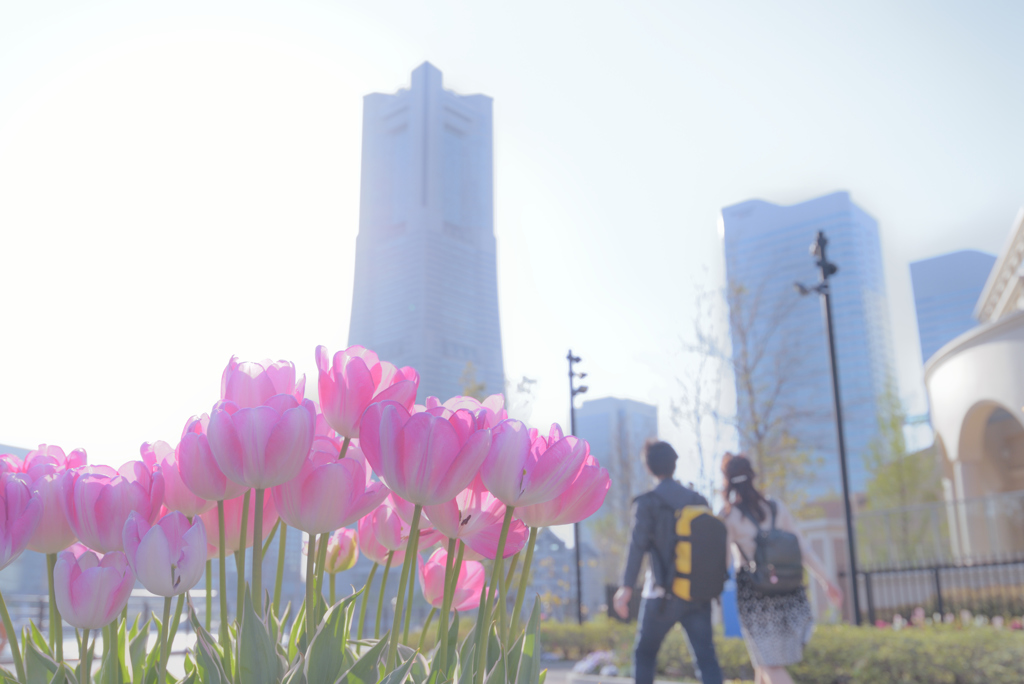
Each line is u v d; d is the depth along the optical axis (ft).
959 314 497.46
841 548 55.77
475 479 3.24
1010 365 49.16
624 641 31.96
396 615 2.98
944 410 60.49
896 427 98.53
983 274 497.87
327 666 2.78
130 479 2.98
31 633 3.32
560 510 3.18
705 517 15.56
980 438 57.31
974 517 57.11
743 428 63.82
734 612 29.68
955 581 45.42
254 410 2.62
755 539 16.51
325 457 2.98
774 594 16.21
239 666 2.64
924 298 513.45
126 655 3.36
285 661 2.93
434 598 3.76
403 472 2.81
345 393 3.17
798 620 16.12
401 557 3.99
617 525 73.00
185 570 2.50
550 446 3.06
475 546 3.17
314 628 2.99
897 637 24.52
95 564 2.97
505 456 2.87
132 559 2.50
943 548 75.92
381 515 3.75
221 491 2.86
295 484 2.79
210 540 3.33
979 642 22.98
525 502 2.93
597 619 41.83
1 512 2.60
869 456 100.83
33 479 3.05
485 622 2.99
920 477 91.09
